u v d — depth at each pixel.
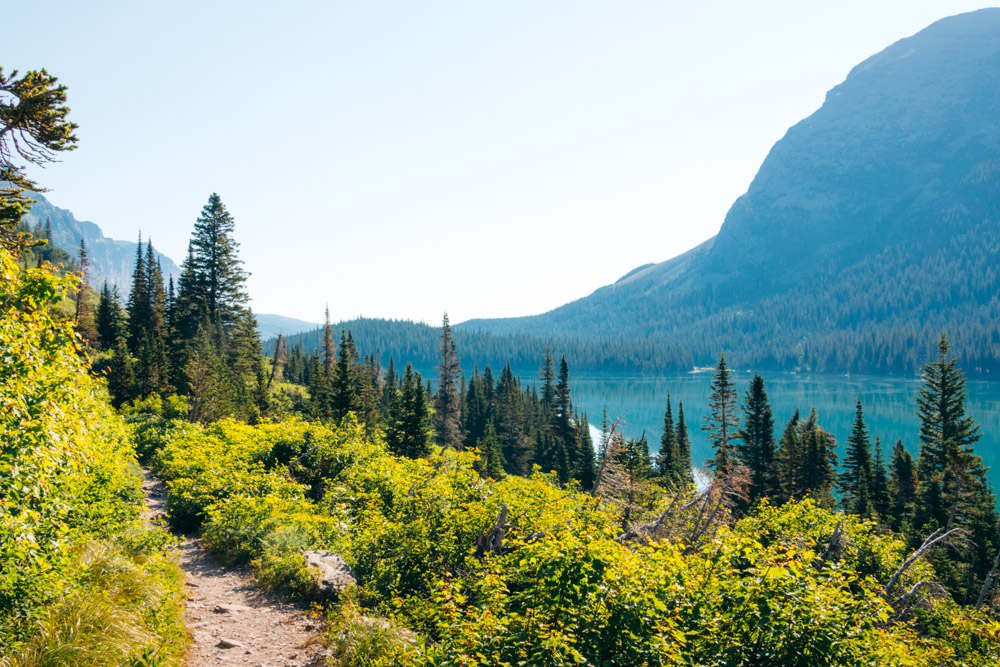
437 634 9.49
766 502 23.08
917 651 12.02
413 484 13.90
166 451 24.58
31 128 14.30
